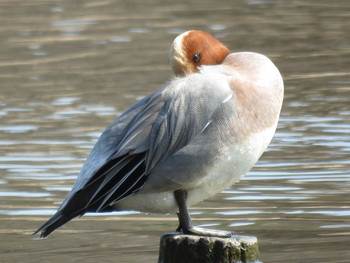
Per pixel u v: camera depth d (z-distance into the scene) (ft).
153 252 33.12
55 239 35.24
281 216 37.27
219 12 91.20
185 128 27.14
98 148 27.17
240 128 27.20
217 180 27.73
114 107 56.95
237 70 27.91
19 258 32.73
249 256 25.95
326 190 40.60
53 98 59.93
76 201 26.30
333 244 33.40
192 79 27.73
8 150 47.83
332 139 48.70
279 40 77.41
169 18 88.43
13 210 38.86
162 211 28.17
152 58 71.72
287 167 44.09
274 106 27.71
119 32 82.48
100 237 35.45
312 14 89.10
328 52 72.64
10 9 95.76
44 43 79.00
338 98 58.03
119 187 26.53
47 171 44.32
